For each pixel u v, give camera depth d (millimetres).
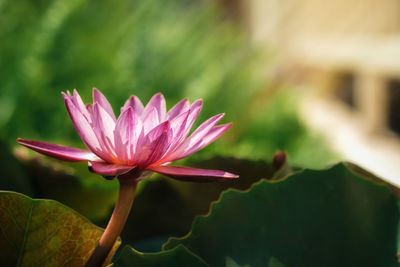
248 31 7387
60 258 726
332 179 775
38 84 2170
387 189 770
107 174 682
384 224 760
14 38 2318
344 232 759
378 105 3965
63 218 717
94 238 726
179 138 708
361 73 4426
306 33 6199
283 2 6176
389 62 3541
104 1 3156
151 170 702
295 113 3814
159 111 758
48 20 2344
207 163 920
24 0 2502
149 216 917
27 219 712
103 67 2576
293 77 5922
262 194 770
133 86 2695
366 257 750
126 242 918
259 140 3309
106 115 697
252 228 759
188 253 718
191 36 3775
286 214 763
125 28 3051
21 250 719
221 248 753
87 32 2674
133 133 693
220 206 766
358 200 769
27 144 707
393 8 3713
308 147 3348
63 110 2305
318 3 5605
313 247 754
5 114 2098
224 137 2957
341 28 5012
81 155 715
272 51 4242
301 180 774
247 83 3383
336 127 4609
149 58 3059
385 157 3533
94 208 922
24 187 878
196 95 2932
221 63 3652
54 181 904
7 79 2215
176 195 915
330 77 5531
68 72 2383
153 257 714
